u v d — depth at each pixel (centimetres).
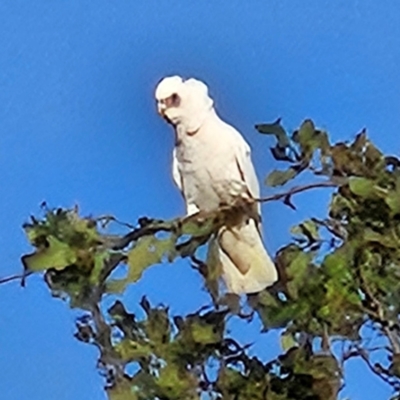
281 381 641
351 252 646
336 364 639
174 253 718
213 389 653
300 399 639
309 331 652
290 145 708
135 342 671
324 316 648
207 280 736
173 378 655
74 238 680
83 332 679
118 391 659
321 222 675
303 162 704
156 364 666
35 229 684
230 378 646
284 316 652
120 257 693
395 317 645
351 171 686
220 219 764
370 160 685
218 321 675
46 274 681
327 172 695
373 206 648
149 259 697
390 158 684
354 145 689
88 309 679
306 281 650
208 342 659
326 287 646
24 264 674
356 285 645
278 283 663
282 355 646
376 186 653
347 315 648
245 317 680
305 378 636
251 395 641
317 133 703
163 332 670
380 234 643
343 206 666
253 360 652
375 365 652
